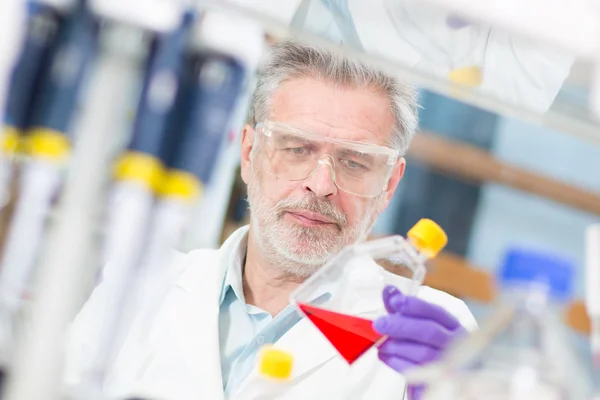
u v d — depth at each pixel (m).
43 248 1.06
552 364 0.90
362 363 1.68
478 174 3.21
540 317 0.89
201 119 1.21
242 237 1.92
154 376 1.61
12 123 1.14
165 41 1.10
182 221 1.26
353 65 1.71
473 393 0.92
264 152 1.74
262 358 1.24
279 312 1.80
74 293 0.96
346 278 1.37
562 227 3.36
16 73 1.11
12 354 0.95
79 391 1.12
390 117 1.77
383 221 3.14
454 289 3.15
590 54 0.91
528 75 1.04
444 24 1.00
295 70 1.74
